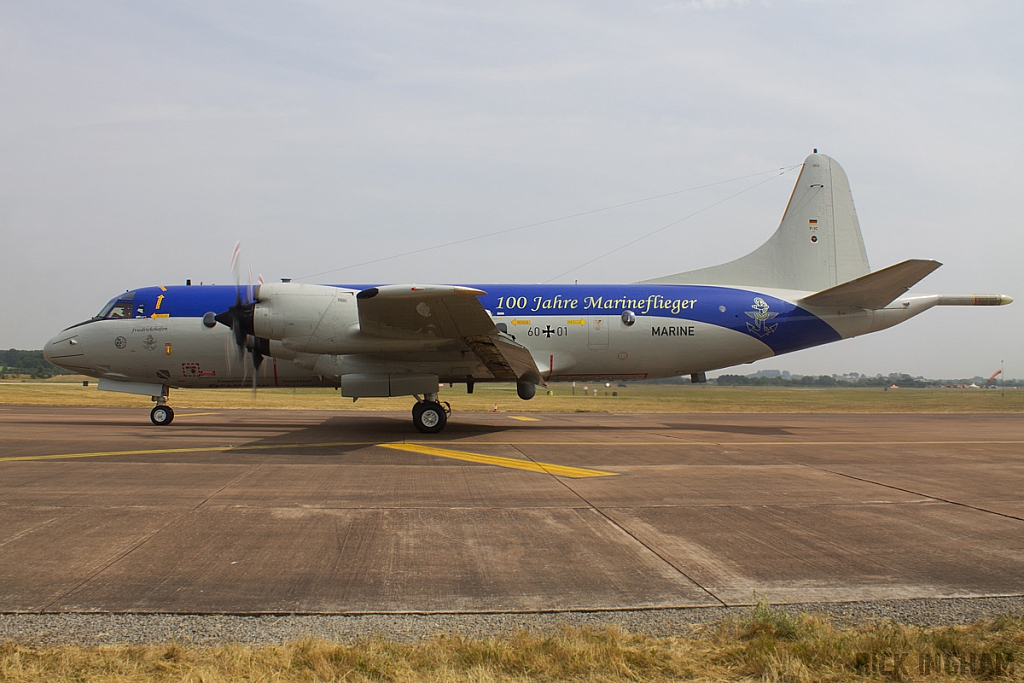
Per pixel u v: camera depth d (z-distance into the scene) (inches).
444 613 205.6
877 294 730.8
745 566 253.3
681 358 746.2
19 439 595.8
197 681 161.2
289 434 658.8
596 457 519.8
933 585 236.2
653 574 242.7
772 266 800.9
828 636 188.9
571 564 252.1
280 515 315.0
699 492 384.5
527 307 731.4
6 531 282.5
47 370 3973.9
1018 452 584.4
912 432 793.6
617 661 174.4
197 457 489.7
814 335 762.8
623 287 754.8
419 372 665.0
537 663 172.2
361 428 732.0
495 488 386.9
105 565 241.4
